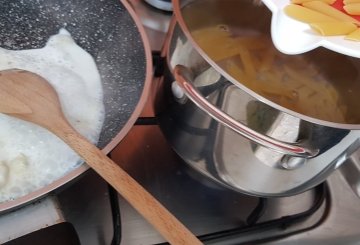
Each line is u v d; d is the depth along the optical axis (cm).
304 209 47
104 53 46
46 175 36
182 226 31
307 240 44
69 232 33
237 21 50
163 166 46
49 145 37
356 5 37
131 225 41
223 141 37
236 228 42
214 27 49
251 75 46
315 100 45
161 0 54
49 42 47
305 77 47
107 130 40
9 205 30
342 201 49
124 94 41
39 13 47
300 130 34
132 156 46
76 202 41
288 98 44
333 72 48
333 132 34
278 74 47
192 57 36
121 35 44
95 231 40
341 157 38
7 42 46
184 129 40
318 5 37
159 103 43
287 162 36
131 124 36
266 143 33
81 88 44
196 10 49
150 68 40
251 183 40
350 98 46
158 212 31
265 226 43
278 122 34
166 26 54
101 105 42
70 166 37
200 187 46
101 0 44
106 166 33
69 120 40
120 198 42
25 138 38
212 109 34
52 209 34
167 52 41
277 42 36
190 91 35
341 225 46
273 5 36
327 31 34
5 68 44
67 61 46
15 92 37
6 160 36
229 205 45
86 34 47
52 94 37
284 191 41
